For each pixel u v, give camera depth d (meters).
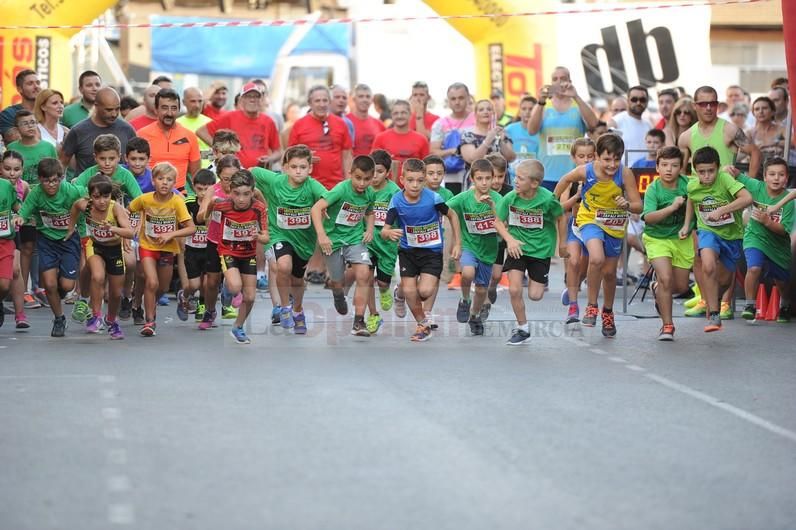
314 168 34.47
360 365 21.89
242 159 33.75
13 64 39.66
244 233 24.17
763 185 28.09
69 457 14.77
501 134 34.47
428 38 61.69
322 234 24.58
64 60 40.12
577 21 42.34
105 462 14.52
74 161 30.59
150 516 12.34
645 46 42.44
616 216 25.69
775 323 28.52
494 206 25.08
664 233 25.95
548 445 15.59
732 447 15.69
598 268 25.59
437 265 25.06
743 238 28.72
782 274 28.42
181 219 25.17
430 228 24.84
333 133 34.53
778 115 36.56
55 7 39.66
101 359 22.34
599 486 13.65
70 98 40.62
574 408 18.05
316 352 23.45
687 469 14.50
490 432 16.33
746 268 31.41
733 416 17.66
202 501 12.90
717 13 68.50
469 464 14.55
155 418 17.05
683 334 26.42
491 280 27.70
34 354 22.91
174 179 24.92
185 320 28.33
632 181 25.36
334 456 14.88
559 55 42.19
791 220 28.23
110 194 24.41
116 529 11.94
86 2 39.84
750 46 70.38
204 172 27.89
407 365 21.92
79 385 19.61
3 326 27.08
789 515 12.73
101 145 25.98
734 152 29.83
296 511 12.55
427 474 14.05
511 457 14.92
